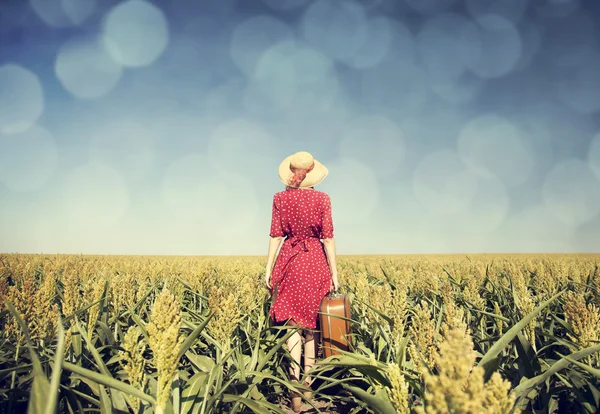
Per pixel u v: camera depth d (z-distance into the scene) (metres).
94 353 2.62
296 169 4.77
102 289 3.70
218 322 3.05
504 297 6.47
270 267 4.86
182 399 2.54
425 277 7.05
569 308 3.03
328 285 4.63
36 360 1.55
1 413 2.91
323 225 4.66
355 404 4.03
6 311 3.14
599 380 2.73
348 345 4.20
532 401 2.96
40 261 14.64
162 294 2.07
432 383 1.43
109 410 2.39
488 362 2.11
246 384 3.20
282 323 4.79
